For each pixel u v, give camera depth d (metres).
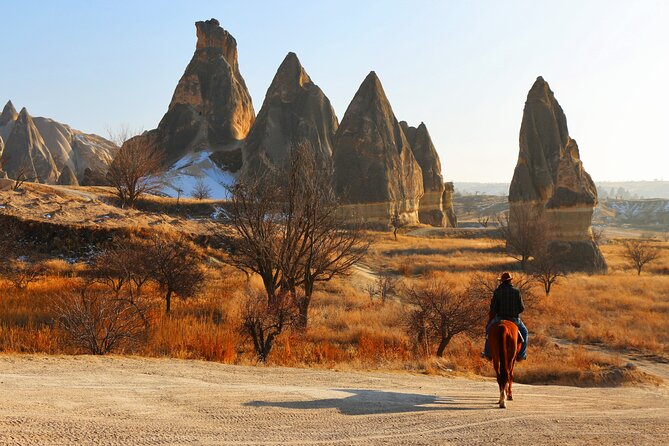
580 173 76.44
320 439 6.52
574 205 74.62
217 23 168.38
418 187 128.12
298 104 146.00
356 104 119.56
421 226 117.69
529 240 63.34
